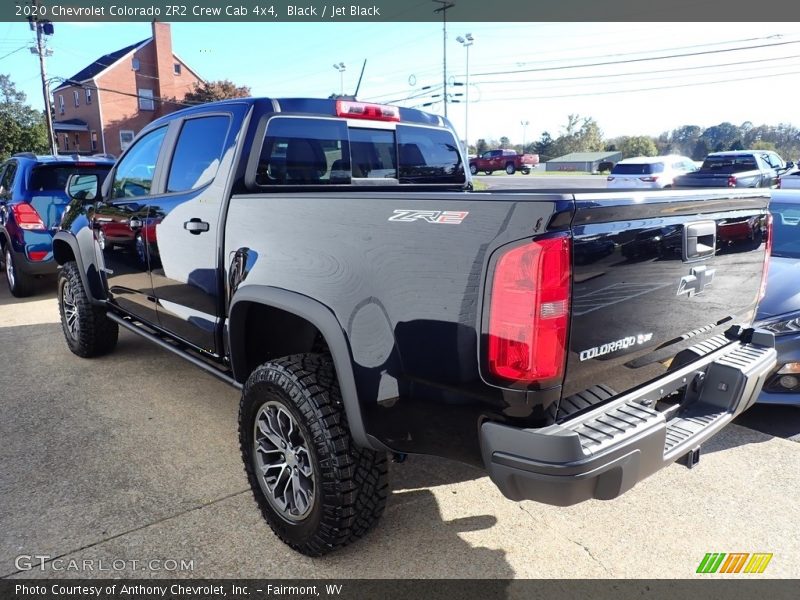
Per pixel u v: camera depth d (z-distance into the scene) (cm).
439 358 204
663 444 209
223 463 340
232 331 291
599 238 194
